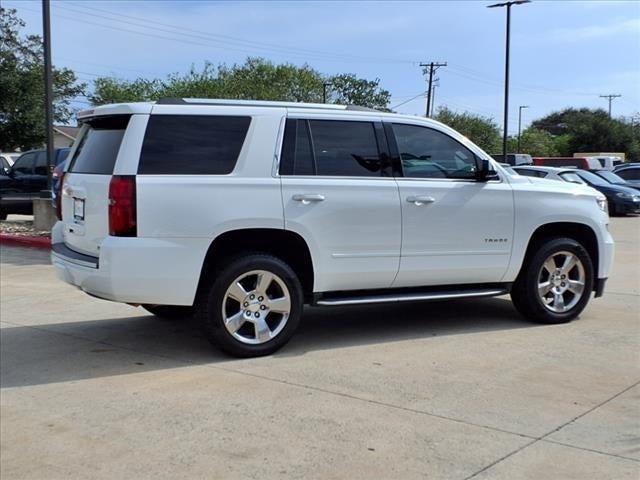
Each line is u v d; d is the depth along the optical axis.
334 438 4.11
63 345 6.20
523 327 6.84
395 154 6.21
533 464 3.77
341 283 6.04
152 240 5.29
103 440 4.12
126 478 3.65
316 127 5.94
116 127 5.70
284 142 5.79
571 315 7.02
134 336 6.51
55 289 8.98
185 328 6.83
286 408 4.59
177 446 4.02
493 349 6.02
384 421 4.36
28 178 16.92
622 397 4.79
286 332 5.83
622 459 3.83
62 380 5.21
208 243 5.45
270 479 3.61
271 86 55.66
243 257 5.65
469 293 6.55
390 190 6.09
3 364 5.62
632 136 81.38
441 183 6.33
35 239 13.19
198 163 5.50
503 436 4.13
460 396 4.81
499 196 6.56
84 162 5.89
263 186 5.62
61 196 6.25
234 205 5.52
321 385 5.05
